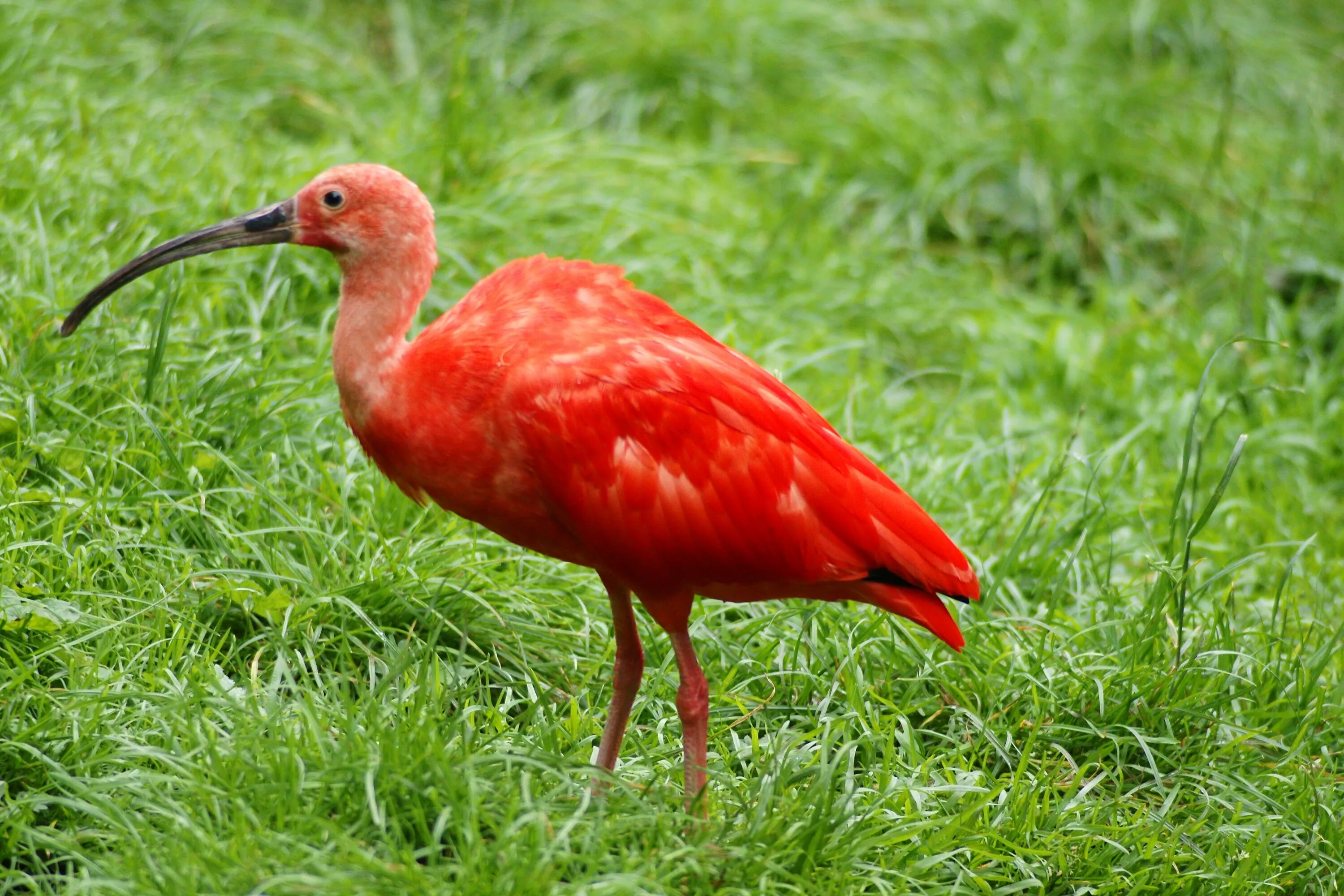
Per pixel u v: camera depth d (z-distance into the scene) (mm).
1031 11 18516
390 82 16156
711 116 16672
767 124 16531
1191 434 9445
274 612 8336
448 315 7469
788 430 7246
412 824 6688
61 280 10430
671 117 16516
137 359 9875
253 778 6742
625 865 6492
